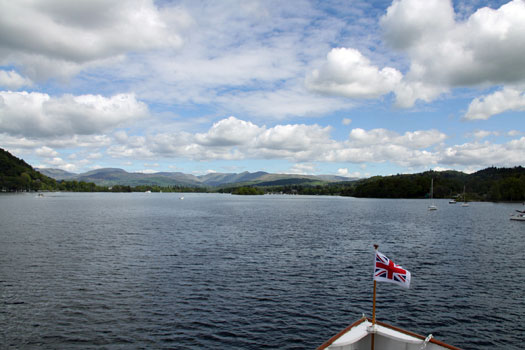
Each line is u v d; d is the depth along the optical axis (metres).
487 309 27.78
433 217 118.44
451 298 30.31
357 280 35.38
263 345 21.36
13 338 21.64
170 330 23.16
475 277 37.03
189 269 39.00
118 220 98.06
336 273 38.03
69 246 53.09
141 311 26.28
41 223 87.12
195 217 112.25
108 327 23.42
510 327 24.45
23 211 129.62
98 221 94.44
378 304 28.59
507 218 115.31
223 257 45.66
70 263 41.28
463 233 74.69
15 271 37.31
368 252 50.44
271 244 56.88
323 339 22.25
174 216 115.62
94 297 29.20
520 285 34.19
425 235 70.81
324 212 142.12
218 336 22.41
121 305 27.44
